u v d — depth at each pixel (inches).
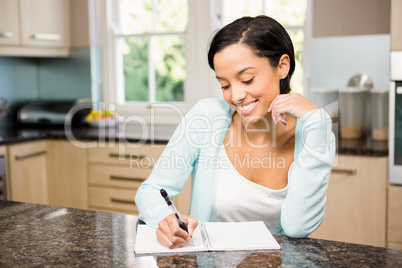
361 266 37.2
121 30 146.9
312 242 43.4
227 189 51.8
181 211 111.6
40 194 127.2
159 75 263.6
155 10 142.6
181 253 40.4
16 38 127.7
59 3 140.9
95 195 123.7
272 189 51.1
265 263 38.1
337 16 117.6
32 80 151.3
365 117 111.0
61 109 137.5
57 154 126.9
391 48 93.4
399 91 93.0
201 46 134.7
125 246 42.2
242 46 45.5
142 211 48.6
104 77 148.9
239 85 46.8
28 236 45.0
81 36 144.4
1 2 123.3
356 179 98.0
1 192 115.2
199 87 136.6
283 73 48.5
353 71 117.8
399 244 95.8
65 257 39.7
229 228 46.6
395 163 94.7
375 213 97.1
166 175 52.9
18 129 136.3
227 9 132.6
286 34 48.0
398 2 92.4
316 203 45.2
